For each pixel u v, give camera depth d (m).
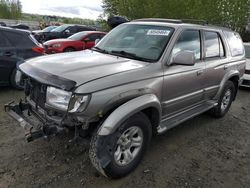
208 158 4.16
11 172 3.42
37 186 3.21
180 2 19.27
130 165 3.50
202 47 4.71
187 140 4.69
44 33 17.45
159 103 3.67
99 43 4.70
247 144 4.76
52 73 3.20
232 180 3.66
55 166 3.60
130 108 3.22
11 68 6.61
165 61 3.86
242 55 6.12
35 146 4.03
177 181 3.53
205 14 19.66
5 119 4.95
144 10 20.56
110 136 3.12
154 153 4.14
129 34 4.43
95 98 3.01
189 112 4.70
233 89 5.99
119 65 3.56
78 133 3.21
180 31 4.21
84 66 3.39
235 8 21.03
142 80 3.49
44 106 3.30
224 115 6.04
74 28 18.52
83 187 3.25
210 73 4.89
